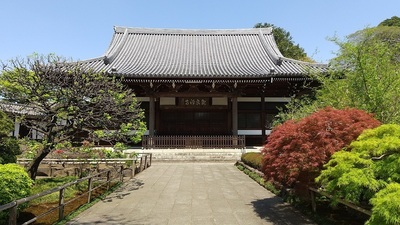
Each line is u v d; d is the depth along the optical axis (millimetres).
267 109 25031
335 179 5523
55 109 9758
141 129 11836
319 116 6805
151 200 9234
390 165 4906
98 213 7703
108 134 10977
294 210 8008
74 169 13781
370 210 5469
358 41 11727
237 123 24266
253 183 12258
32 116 10289
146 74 21672
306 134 6617
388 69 9227
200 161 20797
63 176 13094
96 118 10164
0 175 6199
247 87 24625
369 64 9211
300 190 7203
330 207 7695
